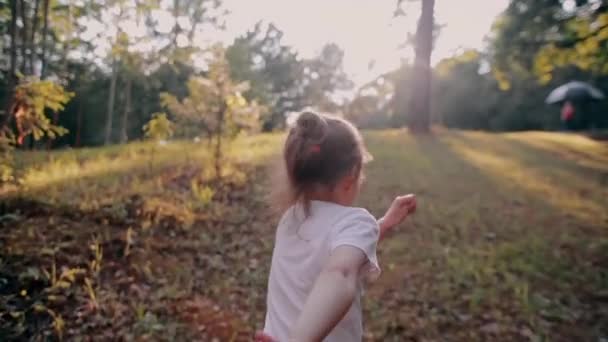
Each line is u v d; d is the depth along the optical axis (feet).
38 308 12.84
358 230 4.89
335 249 4.77
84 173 23.89
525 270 18.40
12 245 15.29
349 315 4.96
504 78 37.91
